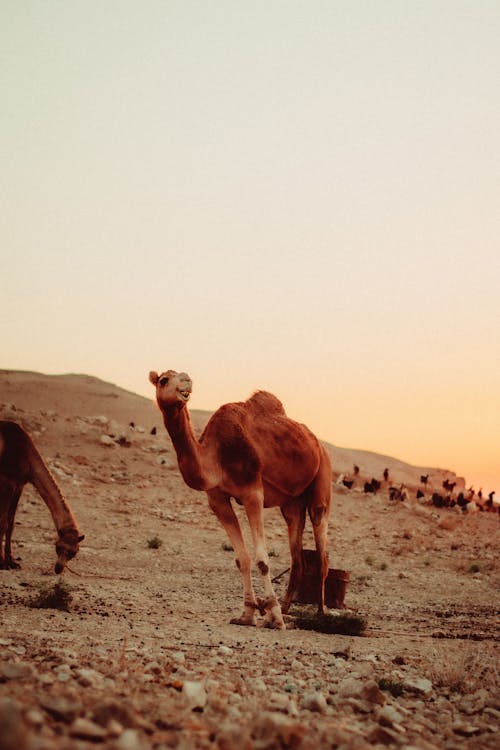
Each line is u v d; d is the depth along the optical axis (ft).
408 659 33.99
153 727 17.30
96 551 78.59
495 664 34.35
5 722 12.29
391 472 343.46
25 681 20.81
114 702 17.38
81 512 103.04
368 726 22.11
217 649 32.32
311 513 46.70
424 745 20.12
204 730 18.02
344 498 144.66
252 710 21.53
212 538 98.68
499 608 61.11
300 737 17.56
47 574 57.00
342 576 51.21
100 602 45.44
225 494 41.11
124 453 144.56
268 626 40.57
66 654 26.71
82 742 14.55
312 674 28.96
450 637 43.06
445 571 88.89
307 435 44.80
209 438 40.45
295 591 46.21
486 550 110.73
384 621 49.32
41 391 332.39
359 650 36.11
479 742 21.90
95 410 310.24
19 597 44.27
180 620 41.42
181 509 114.32
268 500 43.52
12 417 153.48
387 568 87.51
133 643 32.09
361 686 25.45
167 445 158.20
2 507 48.44
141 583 59.72
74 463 133.28
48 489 48.24
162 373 38.42
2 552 60.70
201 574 70.54
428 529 125.08
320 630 41.57
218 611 47.34
